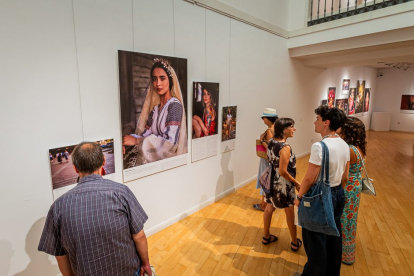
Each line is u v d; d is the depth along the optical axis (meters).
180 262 2.54
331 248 2.01
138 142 2.68
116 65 2.43
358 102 10.70
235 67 4.01
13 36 1.78
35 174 1.99
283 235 3.03
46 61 1.97
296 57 5.82
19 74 1.84
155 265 2.49
